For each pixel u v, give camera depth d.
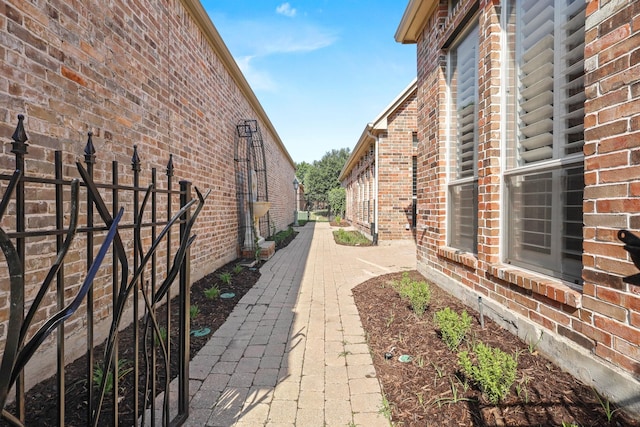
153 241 1.74
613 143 1.83
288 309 3.95
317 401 2.07
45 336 1.00
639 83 1.69
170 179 1.92
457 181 4.20
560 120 2.54
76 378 2.28
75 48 2.58
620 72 1.79
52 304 2.36
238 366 2.54
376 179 9.99
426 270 5.10
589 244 2.00
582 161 2.30
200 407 2.02
